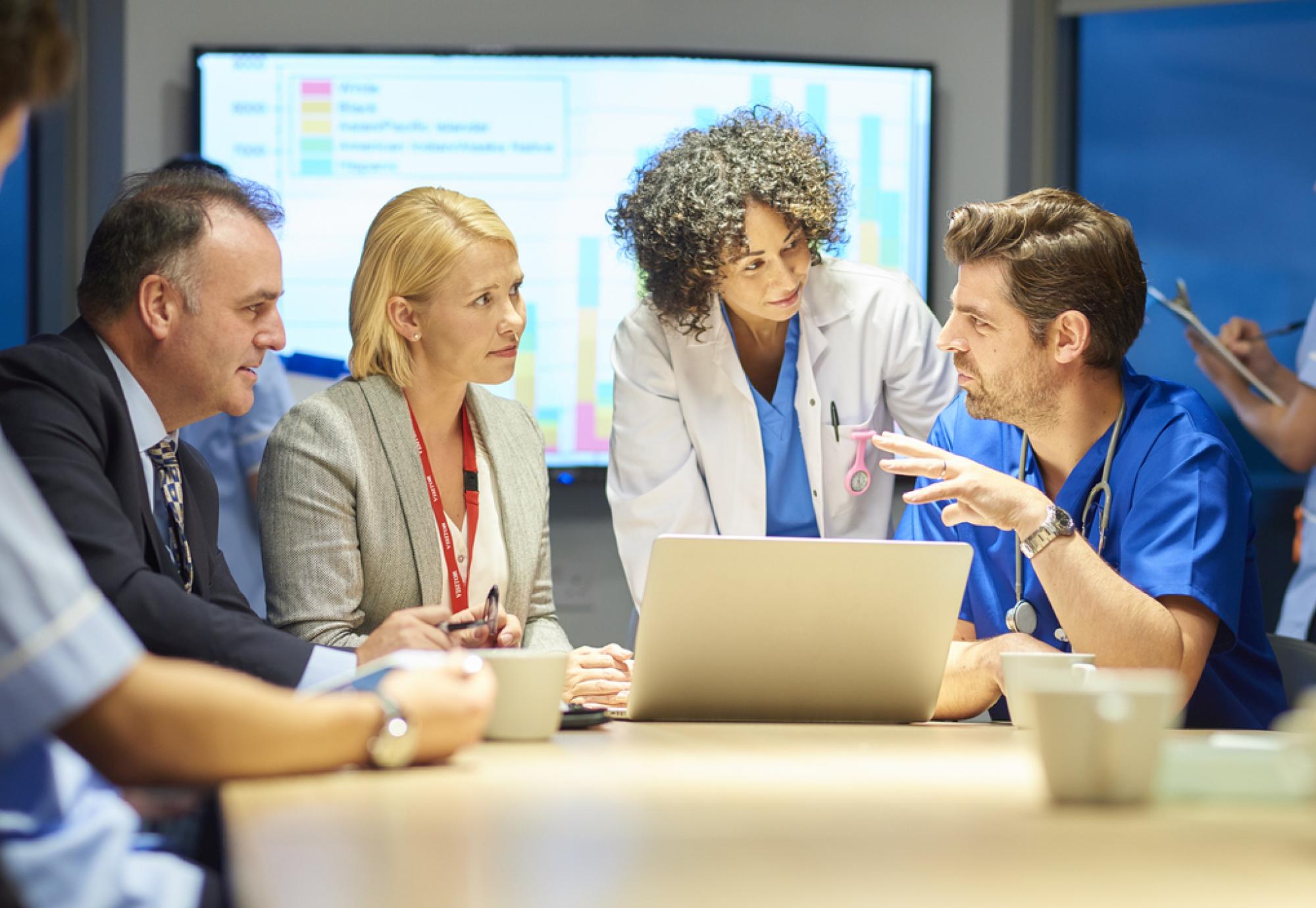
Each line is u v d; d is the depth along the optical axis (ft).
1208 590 5.51
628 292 11.45
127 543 4.61
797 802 2.80
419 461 6.22
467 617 5.10
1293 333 11.39
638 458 8.03
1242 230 11.52
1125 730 2.75
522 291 11.42
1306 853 2.28
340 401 6.21
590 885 2.00
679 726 4.48
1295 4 11.34
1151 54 11.60
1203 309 11.57
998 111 11.57
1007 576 6.24
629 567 8.02
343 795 2.79
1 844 2.38
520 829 2.44
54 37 2.56
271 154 11.31
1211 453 5.83
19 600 2.36
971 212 6.22
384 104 11.35
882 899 1.92
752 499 7.92
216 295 5.26
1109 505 5.93
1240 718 5.75
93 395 4.83
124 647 2.52
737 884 2.01
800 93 11.46
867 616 4.64
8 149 2.60
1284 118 11.41
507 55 11.35
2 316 11.33
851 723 4.82
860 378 8.06
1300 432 11.19
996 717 6.10
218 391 5.38
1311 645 6.01
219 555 5.85
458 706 3.21
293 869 2.10
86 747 2.57
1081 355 6.00
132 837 2.66
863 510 8.23
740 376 7.84
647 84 11.39
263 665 4.49
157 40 11.34
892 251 11.55
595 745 3.83
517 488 6.59
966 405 6.35
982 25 11.56
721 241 7.27
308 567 5.89
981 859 2.21
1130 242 6.12
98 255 5.23
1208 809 2.76
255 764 2.81
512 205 11.41
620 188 11.43
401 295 6.27
